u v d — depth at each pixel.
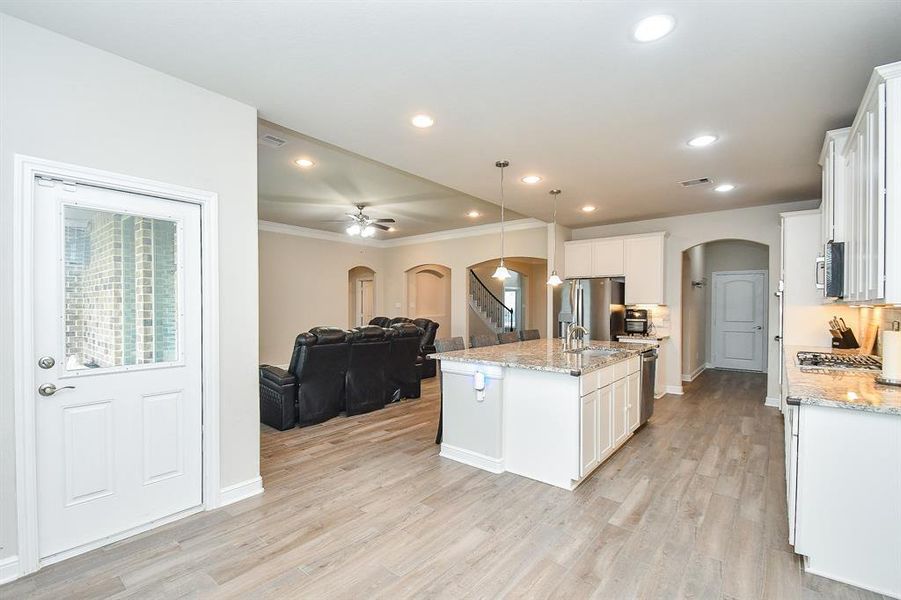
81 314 2.27
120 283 2.41
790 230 4.51
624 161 3.90
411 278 9.74
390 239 9.81
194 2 1.88
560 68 2.38
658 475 3.29
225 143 2.77
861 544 1.99
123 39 2.18
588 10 1.89
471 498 2.91
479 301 10.79
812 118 2.99
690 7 1.87
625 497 2.92
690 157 3.79
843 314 4.30
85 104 2.23
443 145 3.53
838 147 2.82
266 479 3.21
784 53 2.21
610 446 3.56
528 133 3.29
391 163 3.97
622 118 3.02
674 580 2.06
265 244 8.02
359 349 4.92
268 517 2.64
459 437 3.61
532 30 2.04
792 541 2.19
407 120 3.07
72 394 2.24
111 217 2.38
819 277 3.11
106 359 2.35
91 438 2.30
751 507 2.77
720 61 2.30
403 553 2.27
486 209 6.68
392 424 4.63
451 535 2.45
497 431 3.36
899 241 1.83
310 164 4.50
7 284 2.02
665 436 4.24
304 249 8.62
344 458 3.65
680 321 6.22
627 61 2.31
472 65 2.36
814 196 5.11
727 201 5.36
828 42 2.11
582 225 7.01
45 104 2.11
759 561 2.20
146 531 2.47
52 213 2.18
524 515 2.68
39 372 2.13
